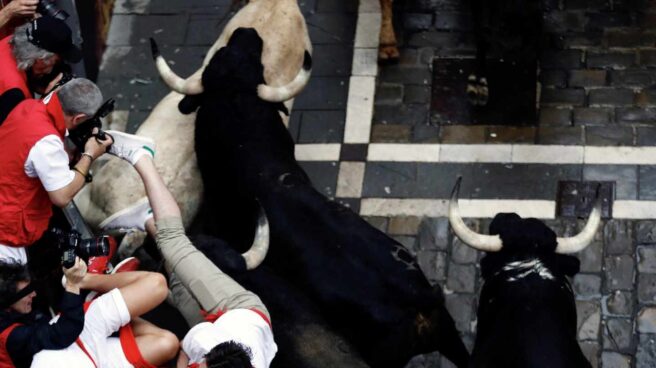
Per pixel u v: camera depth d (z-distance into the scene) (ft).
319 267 25.34
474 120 33.12
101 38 35.60
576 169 31.83
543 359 23.45
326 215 26.20
